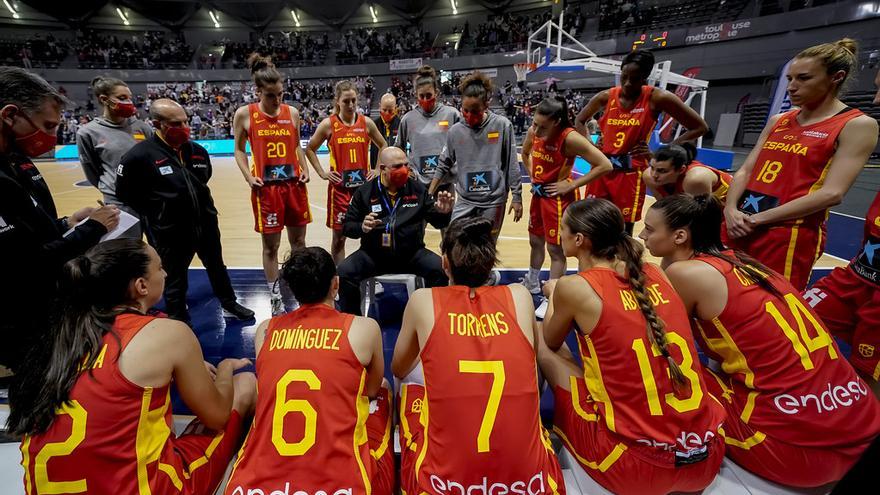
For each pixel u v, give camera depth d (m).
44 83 1.58
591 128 8.80
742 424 1.55
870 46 11.48
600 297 1.44
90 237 1.79
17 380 1.21
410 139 3.65
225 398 1.54
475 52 22.75
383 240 2.65
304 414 1.28
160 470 1.26
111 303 1.30
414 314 1.46
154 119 2.30
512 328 1.37
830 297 2.02
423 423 1.46
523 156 3.58
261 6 25.58
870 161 9.98
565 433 1.67
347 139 3.48
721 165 7.88
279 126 2.92
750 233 2.05
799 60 1.84
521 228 5.40
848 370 1.50
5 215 1.54
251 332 2.75
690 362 1.42
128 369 1.20
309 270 1.42
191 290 3.43
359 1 25.62
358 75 23.97
